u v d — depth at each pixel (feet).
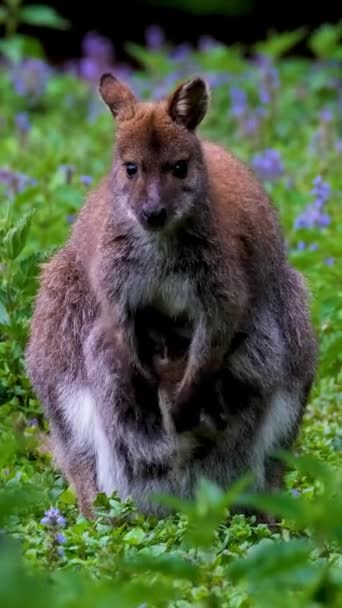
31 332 42.32
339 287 52.34
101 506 38.14
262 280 40.42
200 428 39.73
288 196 61.11
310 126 81.25
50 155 65.31
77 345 40.96
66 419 41.16
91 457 40.96
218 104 83.66
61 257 42.16
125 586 27.09
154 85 86.84
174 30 109.40
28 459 42.32
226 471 40.68
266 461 41.06
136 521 37.32
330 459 42.22
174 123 39.52
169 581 30.45
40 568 31.91
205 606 28.43
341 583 26.81
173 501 27.63
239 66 88.28
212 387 40.14
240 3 106.73
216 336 39.19
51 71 95.76
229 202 39.83
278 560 26.14
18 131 74.38
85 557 33.81
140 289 39.34
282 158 71.97
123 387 40.11
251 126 76.07
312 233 55.67
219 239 38.83
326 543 33.22
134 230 38.78
